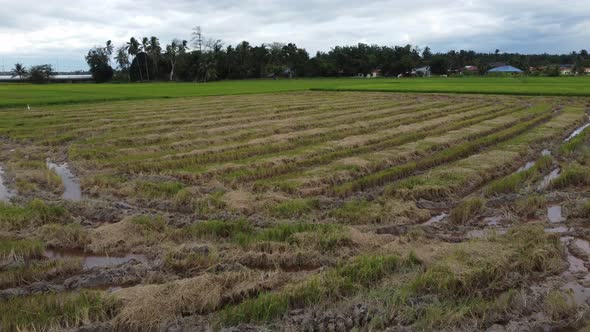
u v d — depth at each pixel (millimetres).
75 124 27469
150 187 13750
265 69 131500
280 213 11688
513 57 179375
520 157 18234
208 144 21625
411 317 7031
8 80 131375
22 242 9484
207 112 34625
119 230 10242
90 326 6758
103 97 48188
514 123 27469
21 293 7805
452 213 11570
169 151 19656
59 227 10359
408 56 139750
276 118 30906
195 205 12344
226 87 77000
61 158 18781
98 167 16750
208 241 9961
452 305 7445
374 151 19594
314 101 45000
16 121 28516
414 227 10867
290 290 7605
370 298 7398
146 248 9617
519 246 9242
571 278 8523
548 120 28812
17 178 15109
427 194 13180
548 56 196000
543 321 7074
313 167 16875
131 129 25797
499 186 13672
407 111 34281
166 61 127375
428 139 21344
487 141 20906
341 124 27281
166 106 40000
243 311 7027
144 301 7148
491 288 7973
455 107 37062
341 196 13352
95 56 124188
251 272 8328
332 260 9047
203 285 7672
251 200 12492
